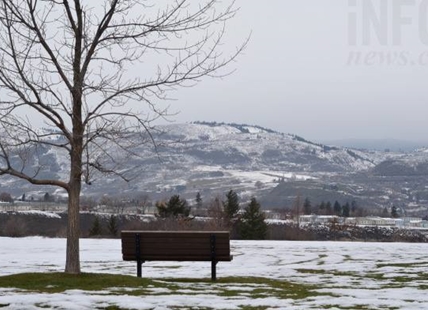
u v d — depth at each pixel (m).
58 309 10.13
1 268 19.22
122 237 15.15
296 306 10.97
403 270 19.53
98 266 20.48
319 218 80.56
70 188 13.86
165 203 65.69
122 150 14.12
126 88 14.00
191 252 15.04
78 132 13.63
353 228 64.31
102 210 71.06
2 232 52.81
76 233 13.90
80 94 13.57
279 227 63.81
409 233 63.84
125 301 10.84
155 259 15.09
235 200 67.88
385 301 11.78
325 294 13.00
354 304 11.40
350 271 19.28
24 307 10.18
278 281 15.83
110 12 13.70
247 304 11.12
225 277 16.55
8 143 13.18
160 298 11.34
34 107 13.27
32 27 13.19
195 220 62.00
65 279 13.15
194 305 10.79
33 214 63.31
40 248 28.62
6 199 101.56
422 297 12.57
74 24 13.68
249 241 40.44
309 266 21.06
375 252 27.97
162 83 14.16
